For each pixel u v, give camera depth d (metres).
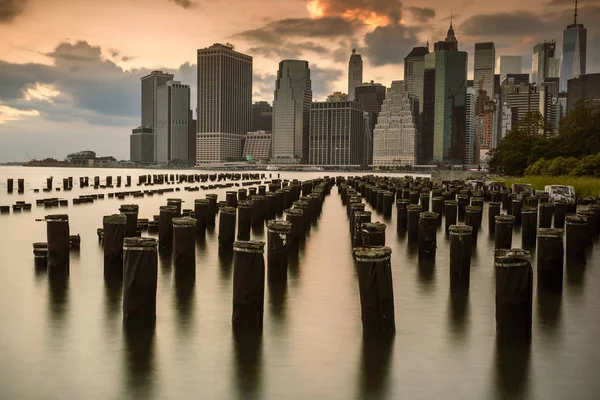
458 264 16.59
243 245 12.32
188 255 17.52
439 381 9.63
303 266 19.97
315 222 35.28
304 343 11.48
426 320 13.19
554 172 73.50
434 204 36.88
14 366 10.16
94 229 28.77
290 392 9.14
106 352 10.84
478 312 13.93
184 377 9.70
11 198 56.53
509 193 45.22
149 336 11.78
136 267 12.75
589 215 26.30
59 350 10.95
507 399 8.95
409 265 20.30
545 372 10.06
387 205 40.09
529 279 11.88
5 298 14.73
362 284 11.81
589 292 16.38
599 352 11.12
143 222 27.19
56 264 17.78
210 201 31.41
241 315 12.35
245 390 9.20
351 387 9.36
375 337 11.73
